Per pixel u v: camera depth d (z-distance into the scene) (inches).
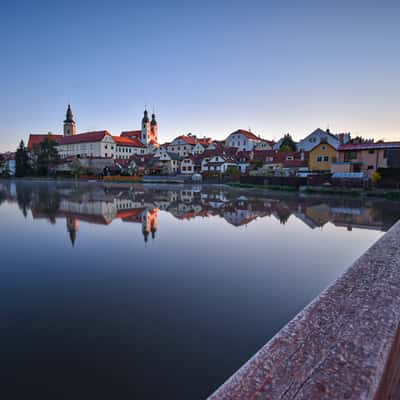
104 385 108.3
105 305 178.5
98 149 3486.7
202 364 120.6
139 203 753.6
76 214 555.5
